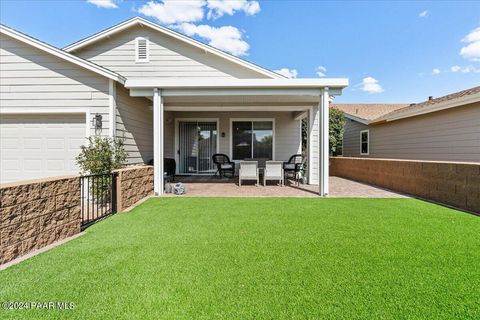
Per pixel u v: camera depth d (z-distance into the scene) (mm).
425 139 9953
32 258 2936
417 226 4082
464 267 2682
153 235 3709
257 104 9297
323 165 6820
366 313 1951
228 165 10875
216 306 2047
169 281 2420
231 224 4219
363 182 9750
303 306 2039
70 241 3506
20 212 2996
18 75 6805
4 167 6934
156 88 6836
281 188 8281
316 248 3193
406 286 2318
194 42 9109
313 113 9297
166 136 11102
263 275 2523
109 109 6836
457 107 8383
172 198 6480
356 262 2799
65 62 6801
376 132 13656
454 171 5582
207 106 9555
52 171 6898
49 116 6906
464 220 4434
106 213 4941
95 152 6000
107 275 2533
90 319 1897
